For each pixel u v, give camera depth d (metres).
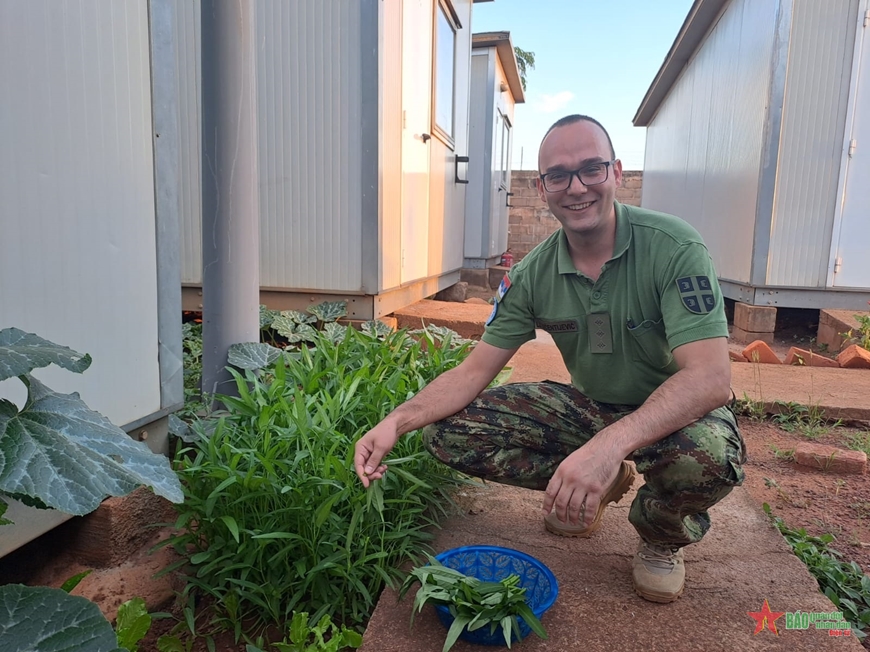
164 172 1.95
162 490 1.09
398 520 1.83
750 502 2.16
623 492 1.94
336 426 1.97
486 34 8.17
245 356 2.52
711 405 1.43
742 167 5.98
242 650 1.58
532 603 1.55
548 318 1.75
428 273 5.47
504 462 1.83
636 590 1.62
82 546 1.82
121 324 1.84
